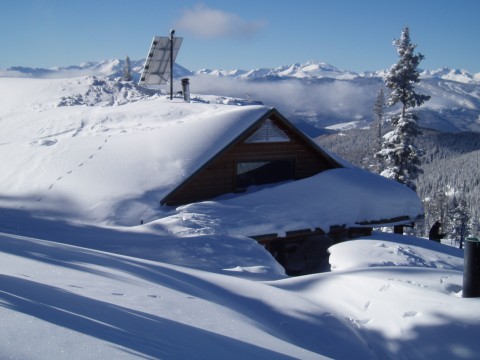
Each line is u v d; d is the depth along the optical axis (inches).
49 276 201.8
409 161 1226.6
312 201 611.5
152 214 517.7
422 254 498.0
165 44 1009.5
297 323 241.9
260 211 565.3
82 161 606.2
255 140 640.4
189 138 628.4
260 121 631.2
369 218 637.3
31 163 620.1
